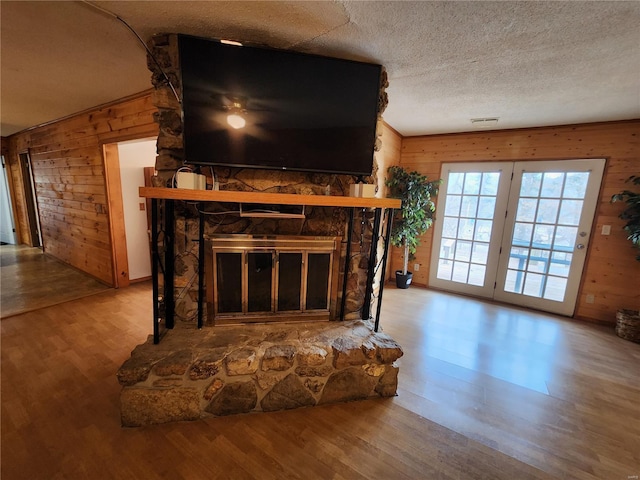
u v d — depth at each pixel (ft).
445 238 13.87
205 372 5.54
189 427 5.50
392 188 13.43
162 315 6.64
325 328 7.09
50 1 4.72
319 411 6.06
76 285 12.75
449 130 12.73
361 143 6.70
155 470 4.63
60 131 13.66
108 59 6.96
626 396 6.79
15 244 20.45
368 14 4.86
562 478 4.76
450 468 4.87
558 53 5.91
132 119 9.88
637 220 9.50
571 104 8.77
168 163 6.27
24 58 6.90
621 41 5.36
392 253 15.26
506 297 12.62
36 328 8.95
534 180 11.63
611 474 4.85
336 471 4.74
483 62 6.45
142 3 4.77
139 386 5.34
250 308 7.11
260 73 5.90
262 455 4.97
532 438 5.53
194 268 6.63
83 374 6.84
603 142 10.34
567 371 7.73
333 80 6.28
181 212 6.46
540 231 11.70
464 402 6.44
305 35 5.64
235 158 6.10
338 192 7.26
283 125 6.20
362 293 7.76
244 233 6.82
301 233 7.21
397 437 5.44
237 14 5.04
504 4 4.44
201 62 5.64
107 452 4.91
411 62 6.55
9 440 5.07
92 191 12.55
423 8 4.63
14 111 11.95
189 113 5.77
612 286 10.60
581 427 5.82
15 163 18.89
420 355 8.27
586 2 4.32
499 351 8.63
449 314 11.21
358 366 6.29
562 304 11.47
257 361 5.78
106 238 12.38
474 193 12.93
